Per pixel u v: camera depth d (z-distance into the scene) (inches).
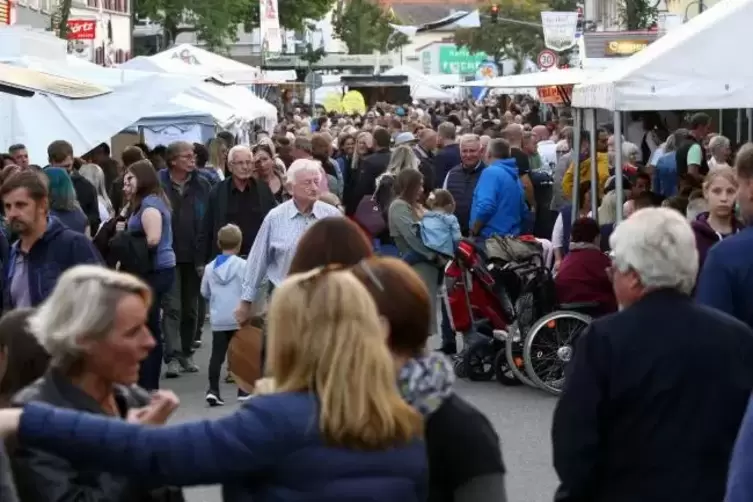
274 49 3526.1
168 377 799.1
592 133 908.6
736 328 282.7
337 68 4495.6
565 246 908.0
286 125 2544.3
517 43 4928.6
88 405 241.8
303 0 4495.6
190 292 818.8
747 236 343.3
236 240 707.4
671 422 277.0
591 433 276.8
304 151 1247.5
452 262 772.6
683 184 738.8
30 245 468.4
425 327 238.1
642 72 653.9
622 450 278.5
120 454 215.3
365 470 213.8
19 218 462.0
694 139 1091.9
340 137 1459.2
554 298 722.8
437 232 776.9
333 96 3939.5
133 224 679.1
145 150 1214.9
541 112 2982.3
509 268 761.0
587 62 1519.4
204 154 1110.4
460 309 770.8
